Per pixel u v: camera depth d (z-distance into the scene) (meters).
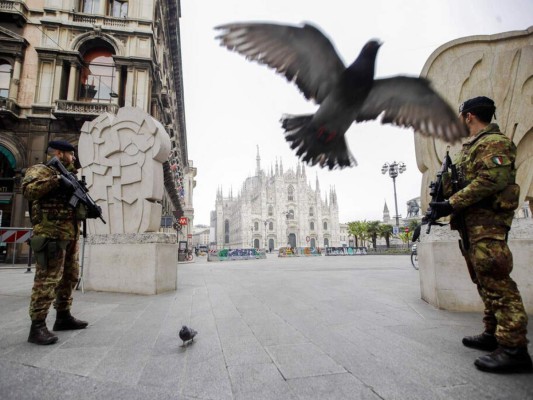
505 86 4.22
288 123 1.42
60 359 2.36
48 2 18.28
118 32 18.95
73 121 17.31
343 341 2.76
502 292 2.09
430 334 2.95
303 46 1.33
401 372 2.04
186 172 61.59
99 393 1.79
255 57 1.32
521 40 4.21
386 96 1.49
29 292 5.79
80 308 4.39
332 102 1.39
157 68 21.39
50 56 17.77
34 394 1.78
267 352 2.49
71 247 3.26
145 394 1.78
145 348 2.61
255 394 1.76
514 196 2.14
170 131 28.19
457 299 4.05
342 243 104.81
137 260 5.86
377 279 7.95
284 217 92.81
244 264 18.67
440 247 4.21
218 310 4.20
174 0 26.83
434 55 4.80
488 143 2.21
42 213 2.88
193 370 2.13
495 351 2.09
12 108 16.73
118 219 6.21
